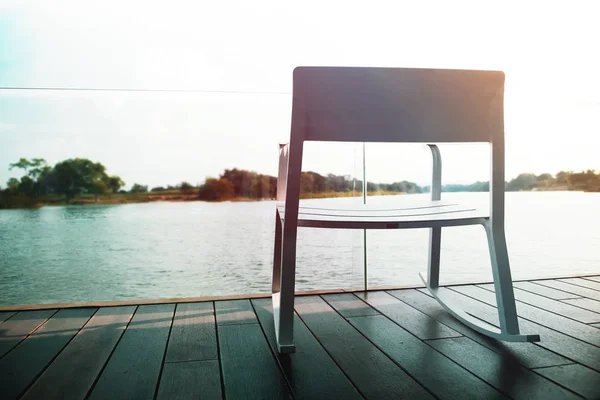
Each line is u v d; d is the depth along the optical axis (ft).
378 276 6.38
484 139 3.91
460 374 3.41
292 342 3.92
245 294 6.14
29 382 3.39
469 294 5.95
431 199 5.66
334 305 5.49
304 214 4.14
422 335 4.33
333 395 3.08
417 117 3.70
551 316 4.90
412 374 3.42
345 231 6.40
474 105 3.81
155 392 3.17
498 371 3.46
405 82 3.61
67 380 3.41
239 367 3.61
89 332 4.59
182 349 4.05
